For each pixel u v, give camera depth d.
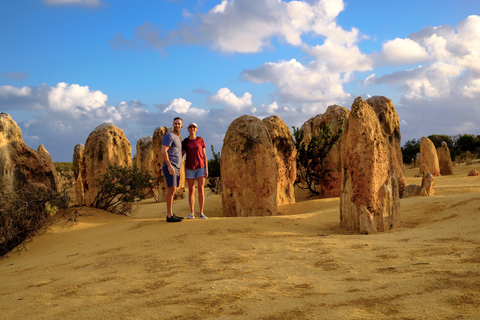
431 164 22.25
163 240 6.43
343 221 7.93
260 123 10.77
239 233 6.52
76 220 8.99
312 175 15.46
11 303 4.02
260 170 10.29
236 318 2.85
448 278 3.27
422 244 4.91
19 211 8.12
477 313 2.44
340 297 3.08
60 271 5.30
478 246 4.46
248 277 4.02
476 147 50.94
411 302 2.78
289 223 7.84
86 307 3.58
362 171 7.42
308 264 4.33
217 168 17.42
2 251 7.71
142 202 18.50
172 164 7.89
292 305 3.01
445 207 8.34
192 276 4.29
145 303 3.48
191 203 8.34
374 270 3.84
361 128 7.54
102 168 11.66
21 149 10.09
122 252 5.93
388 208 7.46
